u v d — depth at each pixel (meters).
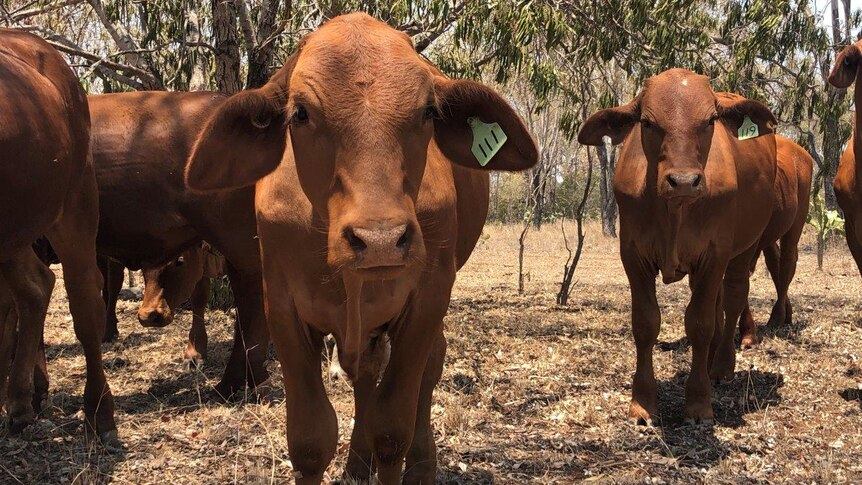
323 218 2.80
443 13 8.34
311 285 3.17
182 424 5.36
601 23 9.65
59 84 4.88
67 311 10.10
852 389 6.42
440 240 3.31
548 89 9.16
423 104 2.69
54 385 6.48
